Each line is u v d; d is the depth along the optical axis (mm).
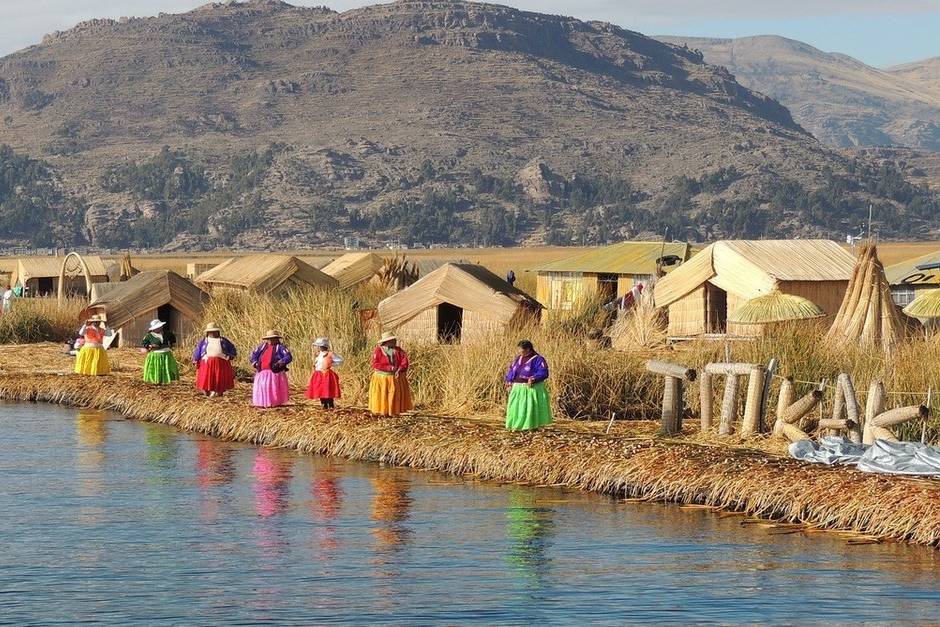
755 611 23875
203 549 28812
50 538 29875
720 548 28406
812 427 37844
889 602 24344
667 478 33594
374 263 90062
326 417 43312
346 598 24859
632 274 86250
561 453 36500
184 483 36688
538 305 65812
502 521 31422
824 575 26188
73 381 56562
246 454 41688
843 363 41844
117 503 33906
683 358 46719
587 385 44750
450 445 38688
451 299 62312
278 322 59625
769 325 48000
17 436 45625
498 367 46875
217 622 23359
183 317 71750
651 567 26922
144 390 52562
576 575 26422
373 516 32156
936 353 40625
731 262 64875
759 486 31828
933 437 36500
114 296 71875
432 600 24703
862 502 29750
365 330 58188
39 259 112438
